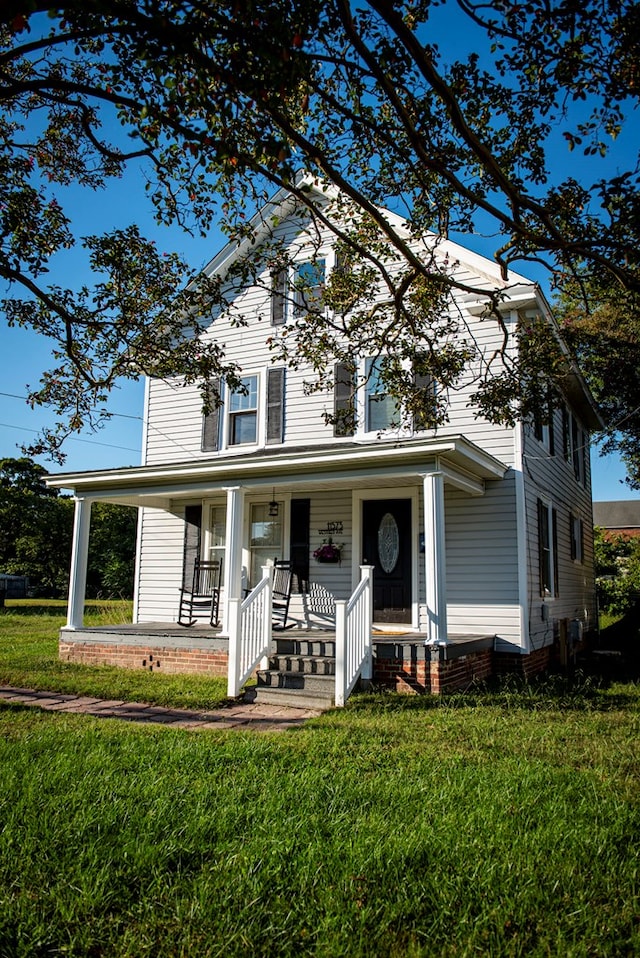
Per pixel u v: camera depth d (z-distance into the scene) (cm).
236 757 543
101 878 329
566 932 295
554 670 1210
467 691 904
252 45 376
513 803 438
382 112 562
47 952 280
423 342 1173
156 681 961
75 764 512
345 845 368
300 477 1035
